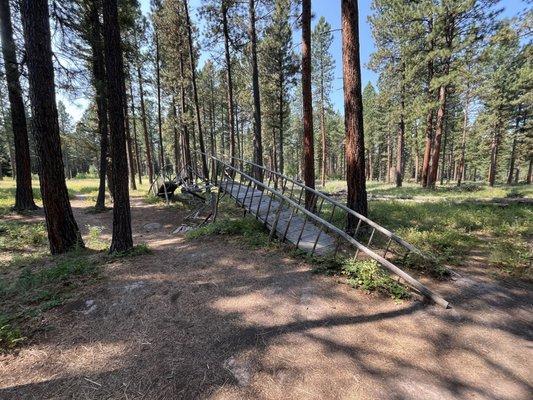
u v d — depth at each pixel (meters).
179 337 3.43
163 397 2.59
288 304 4.12
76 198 18.89
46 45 6.61
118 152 6.30
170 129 30.92
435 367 2.97
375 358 3.08
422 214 9.61
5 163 44.78
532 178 42.62
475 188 19.77
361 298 4.29
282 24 20.81
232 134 18.64
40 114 6.70
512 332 3.56
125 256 6.22
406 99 22.66
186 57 21.77
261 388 2.69
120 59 6.07
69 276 5.13
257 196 10.44
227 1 15.64
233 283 4.79
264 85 24.97
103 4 5.75
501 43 15.44
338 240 5.61
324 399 2.58
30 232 9.13
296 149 57.94
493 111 26.80
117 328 3.61
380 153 54.94
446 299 4.29
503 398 2.61
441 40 18.05
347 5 6.77
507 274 5.15
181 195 17.59
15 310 4.05
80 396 2.62
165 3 19.31
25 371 2.92
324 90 31.30
